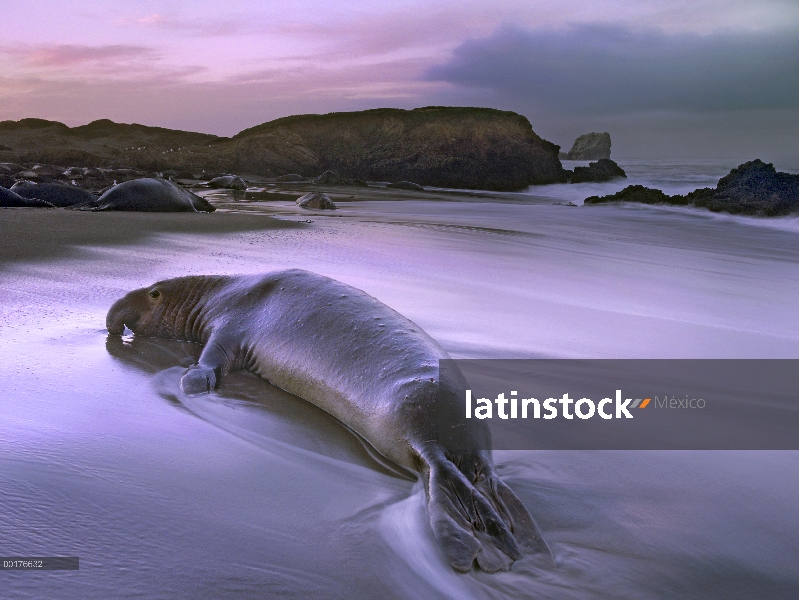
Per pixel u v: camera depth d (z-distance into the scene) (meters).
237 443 3.41
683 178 39.66
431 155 39.22
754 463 3.35
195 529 2.49
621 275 9.46
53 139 46.19
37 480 2.77
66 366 4.45
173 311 5.18
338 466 3.26
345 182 32.81
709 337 6.12
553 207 21.94
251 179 36.34
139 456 3.13
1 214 12.38
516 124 40.66
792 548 2.55
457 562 2.39
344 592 2.16
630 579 2.33
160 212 14.87
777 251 12.50
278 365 4.30
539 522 2.74
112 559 2.24
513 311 6.78
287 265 8.52
